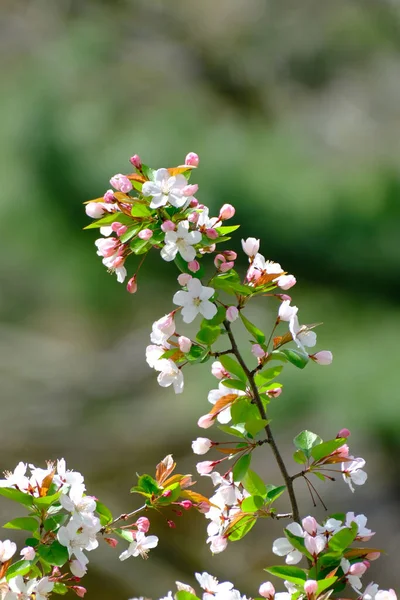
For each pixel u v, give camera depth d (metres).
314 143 6.24
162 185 1.96
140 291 5.30
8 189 5.17
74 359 5.82
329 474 5.03
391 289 5.09
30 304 5.66
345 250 5.07
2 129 5.25
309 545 1.96
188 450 5.18
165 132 5.30
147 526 1.99
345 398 4.55
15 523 1.95
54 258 5.21
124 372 5.80
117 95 5.56
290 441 4.77
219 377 2.04
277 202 5.09
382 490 4.86
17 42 6.88
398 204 5.24
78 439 5.53
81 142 5.16
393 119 6.91
